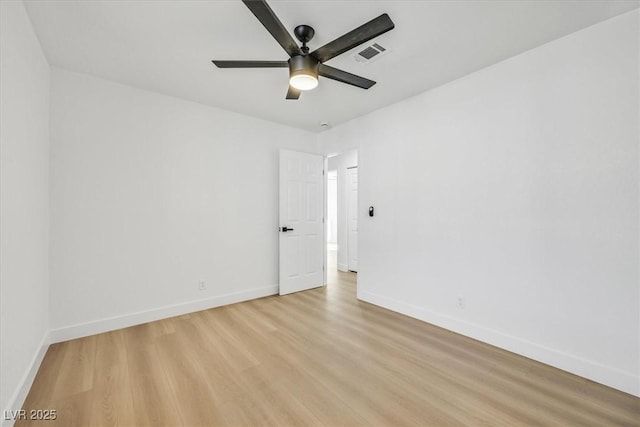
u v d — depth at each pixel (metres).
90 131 2.53
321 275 4.30
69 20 1.80
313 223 4.20
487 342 2.40
